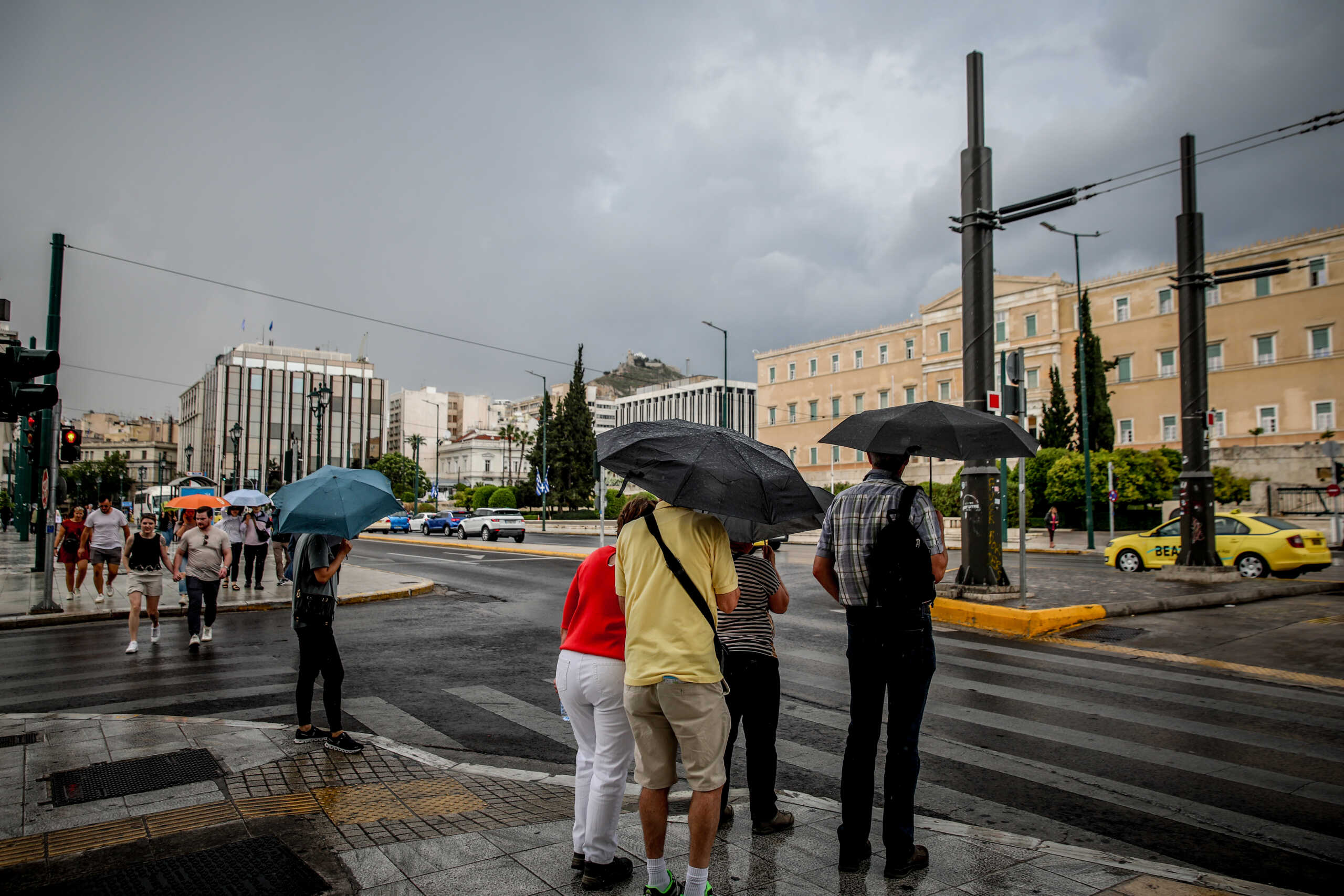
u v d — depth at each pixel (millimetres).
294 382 124688
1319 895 3695
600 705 3570
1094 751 5812
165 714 7062
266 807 4484
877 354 73812
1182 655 9219
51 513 13695
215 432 123250
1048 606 11578
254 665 9242
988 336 12508
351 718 6914
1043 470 44938
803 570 20359
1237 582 14461
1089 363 54000
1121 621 11352
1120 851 4191
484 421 168125
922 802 4883
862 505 3850
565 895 3463
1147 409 57750
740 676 4125
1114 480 40344
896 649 3693
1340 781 5180
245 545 16328
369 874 3629
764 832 4199
